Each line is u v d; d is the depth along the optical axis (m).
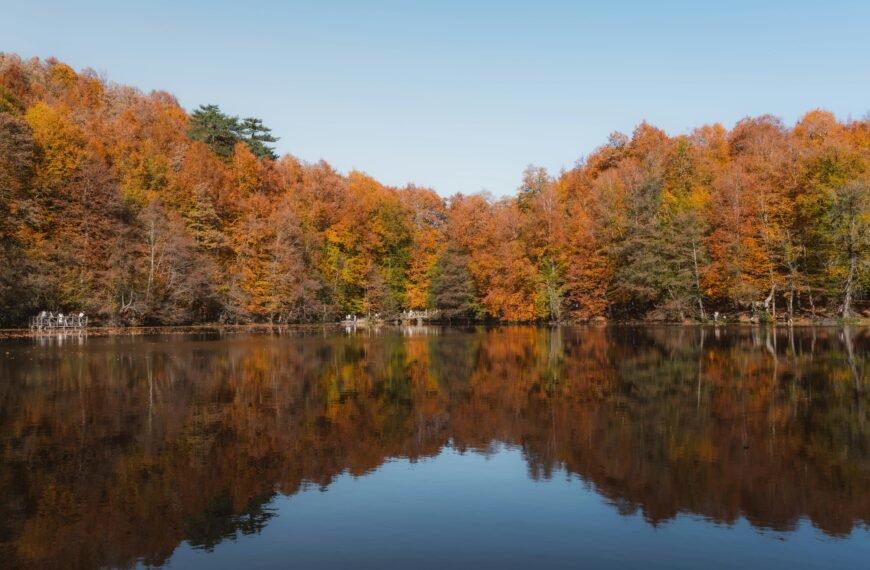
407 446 13.82
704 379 23.31
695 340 41.06
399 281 92.69
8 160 51.06
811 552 8.16
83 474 11.61
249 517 9.53
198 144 84.25
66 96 88.75
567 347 38.03
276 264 72.88
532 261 72.50
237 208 78.62
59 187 56.94
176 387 22.06
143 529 9.05
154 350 36.09
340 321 85.56
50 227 56.78
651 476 11.48
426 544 8.51
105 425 15.77
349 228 87.50
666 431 14.99
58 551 8.26
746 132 87.69
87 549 8.32
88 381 23.28
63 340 43.66
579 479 11.39
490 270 75.06
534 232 72.19
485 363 29.83
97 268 57.00
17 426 15.60
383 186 114.44
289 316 76.44
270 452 13.23
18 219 51.06
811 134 77.69
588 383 22.84
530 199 83.88
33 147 55.69
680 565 7.82
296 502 10.20
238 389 21.67
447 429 15.45
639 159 85.81
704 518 9.41
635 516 9.52
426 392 21.08
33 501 10.16
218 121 100.00
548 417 16.80
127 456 12.84
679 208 67.44
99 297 54.97
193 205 73.06
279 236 73.94
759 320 58.12
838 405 18.00
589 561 7.94
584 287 67.25
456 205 100.56
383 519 9.45
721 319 62.00
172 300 61.78
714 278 60.16
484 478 11.48
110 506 9.97
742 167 69.38
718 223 62.78
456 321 83.88
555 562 7.92
